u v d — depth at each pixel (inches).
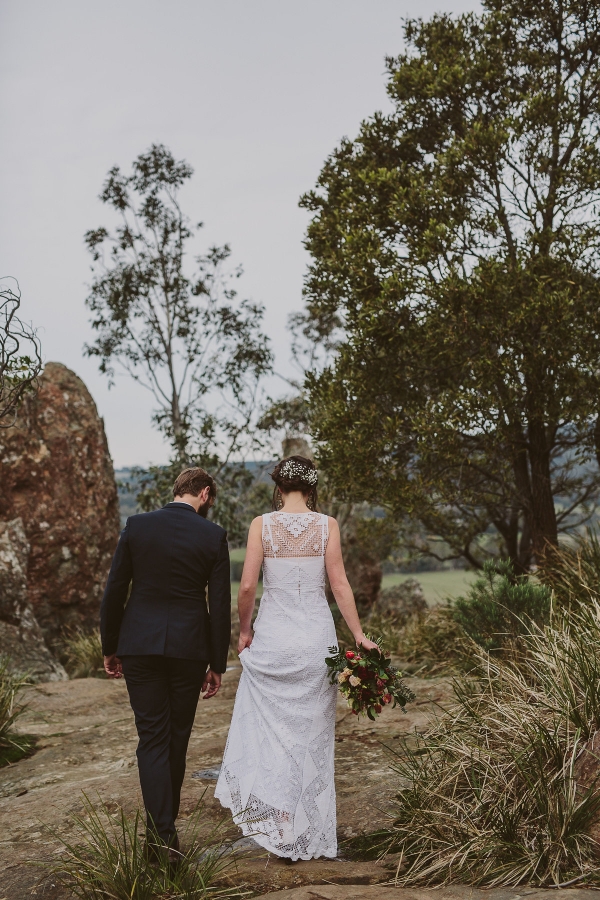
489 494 385.7
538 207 335.9
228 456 605.6
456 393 332.2
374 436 351.3
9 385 264.8
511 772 136.6
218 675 137.1
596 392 320.2
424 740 166.2
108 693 302.4
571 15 355.9
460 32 376.2
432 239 326.0
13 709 264.7
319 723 133.3
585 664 150.2
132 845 115.1
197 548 133.6
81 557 475.2
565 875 111.8
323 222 374.9
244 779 132.0
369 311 328.8
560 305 299.6
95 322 621.9
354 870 123.6
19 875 125.6
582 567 265.1
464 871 117.9
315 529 139.2
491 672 194.5
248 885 118.8
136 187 625.6
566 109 344.2
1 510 444.5
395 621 410.6
